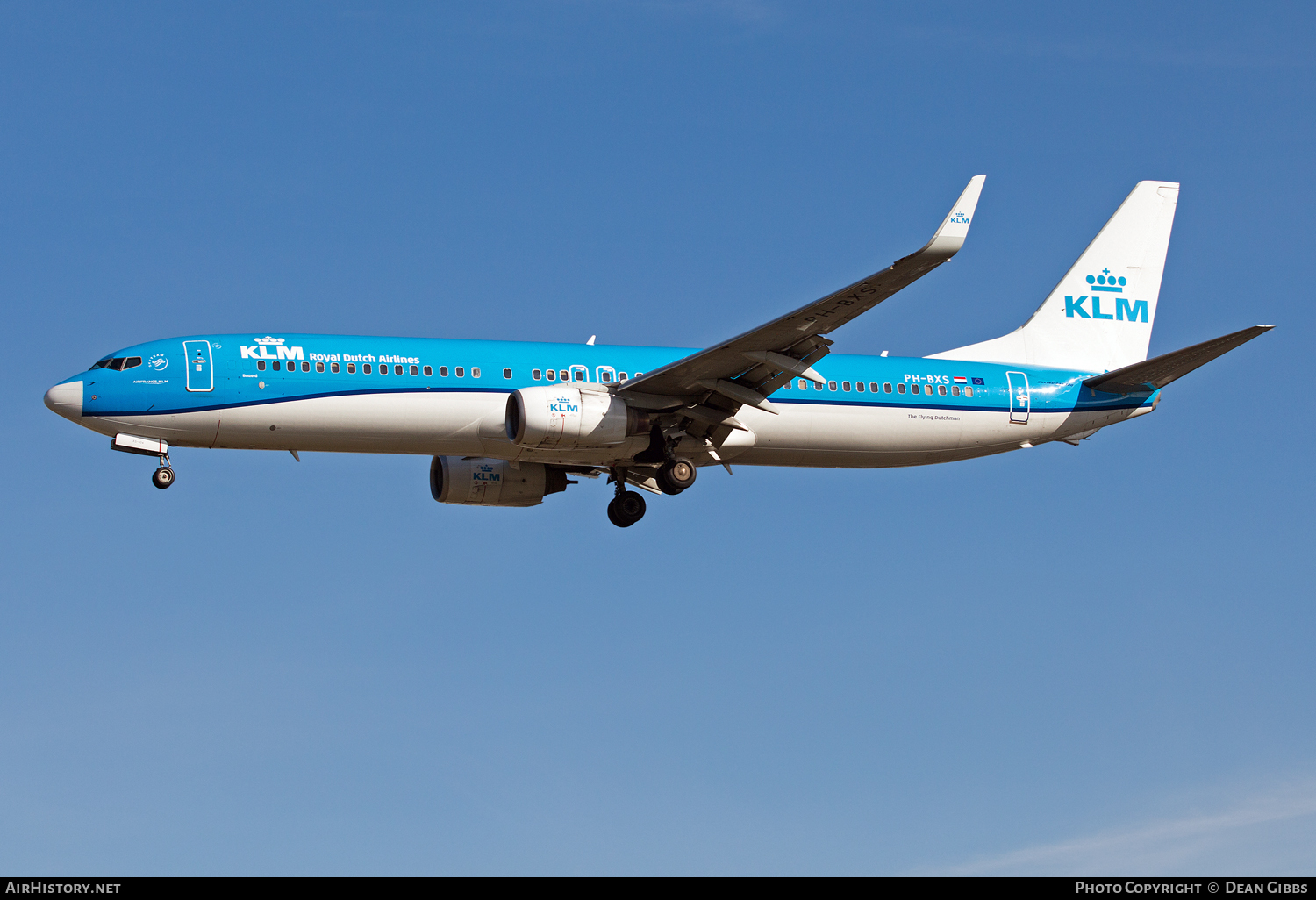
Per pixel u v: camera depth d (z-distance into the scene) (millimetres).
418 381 81812
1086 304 99750
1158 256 101688
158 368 79125
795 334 77750
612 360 86750
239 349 80438
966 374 93500
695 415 84500
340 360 81312
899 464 92875
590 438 81250
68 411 78625
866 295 72938
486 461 92312
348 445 81938
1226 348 88625
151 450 80188
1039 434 94812
